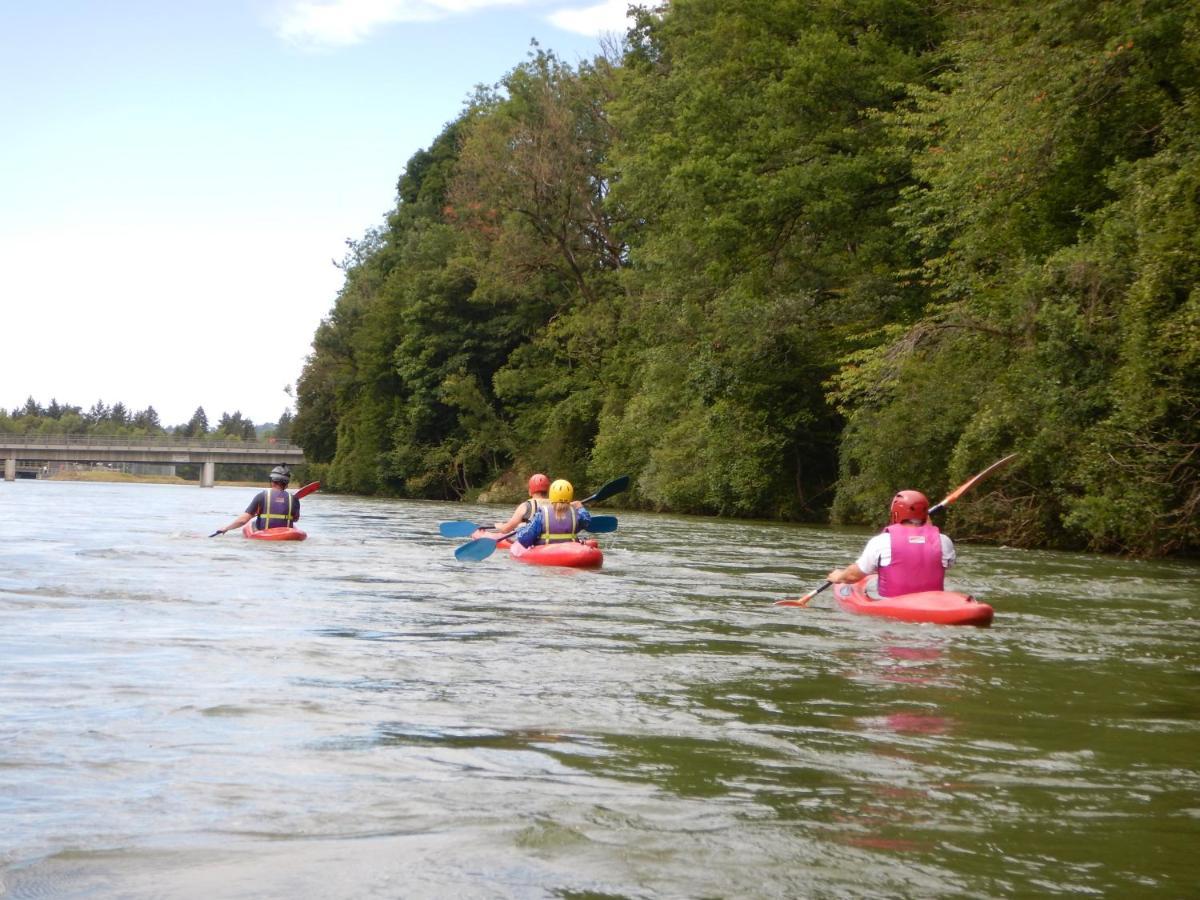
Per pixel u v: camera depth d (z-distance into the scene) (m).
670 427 33.72
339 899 2.36
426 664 5.24
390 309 57.19
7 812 2.90
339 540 15.05
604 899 2.38
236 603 7.44
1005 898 2.42
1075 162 18.55
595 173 43.88
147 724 3.88
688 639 6.31
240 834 2.77
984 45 20.41
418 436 54.62
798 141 25.75
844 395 22.11
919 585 7.73
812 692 4.77
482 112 51.56
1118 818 3.02
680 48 35.97
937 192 20.09
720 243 26.50
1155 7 15.62
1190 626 7.61
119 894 2.37
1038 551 17.52
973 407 19.94
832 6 26.41
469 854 2.65
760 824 2.91
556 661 5.43
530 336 49.03
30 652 5.29
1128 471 15.82
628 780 3.31
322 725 3.94
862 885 2.49
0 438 71.31
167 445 73.31
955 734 4.02
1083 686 5.11
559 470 44.03
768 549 15.12
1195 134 15.74
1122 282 16.42
